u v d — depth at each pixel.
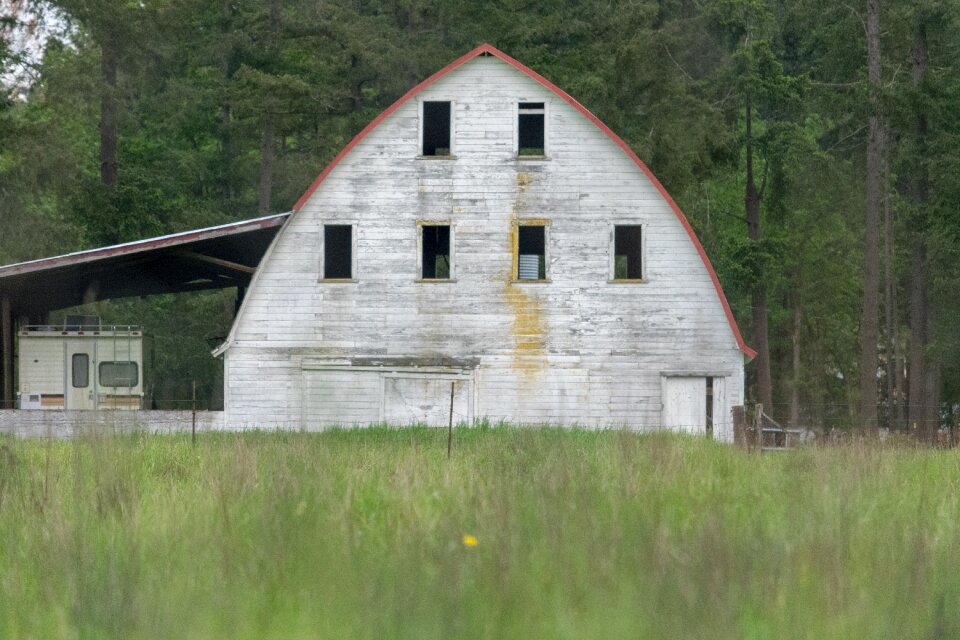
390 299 64.75
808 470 27.73
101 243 104.12
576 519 16.22
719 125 90.69
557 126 65.31
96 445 25.17
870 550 14.95
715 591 12.12
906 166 82.81
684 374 64.25
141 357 73.56
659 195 65.00
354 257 64.88
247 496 19.98
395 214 65.06
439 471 25.97
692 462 29.22
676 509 18.83
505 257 64.94
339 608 12.38
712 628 11.39
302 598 12.90
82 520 17.59
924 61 83.81
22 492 20.81
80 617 12.41
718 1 90.06
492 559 13.62
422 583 12.79
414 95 65.25
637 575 13.23
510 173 65.19
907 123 80.69
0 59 94.62
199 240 64.00
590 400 64.38
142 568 14.28
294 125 106.75
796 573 13.61
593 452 34.66
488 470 26.08
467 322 64.69
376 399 64.25
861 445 35.50
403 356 64.56
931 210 77.88
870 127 81.12
